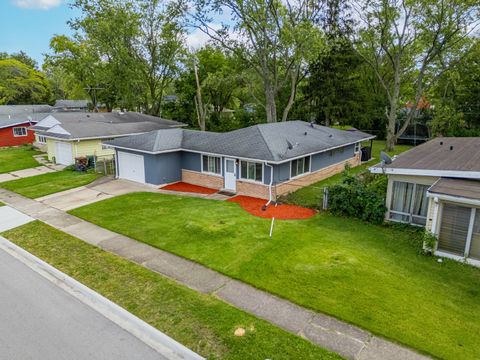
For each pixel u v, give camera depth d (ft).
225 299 28.09
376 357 21.44
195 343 22.95
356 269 32.55
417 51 97.96
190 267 33.81
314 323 24.82
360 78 129.70
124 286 30.48
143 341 23.81
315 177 70.38
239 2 93.25
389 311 26.13
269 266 33.55
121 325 25.62
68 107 196.44
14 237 43.09
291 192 61.87
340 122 132.16
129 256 36.63
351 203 48.73
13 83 186.19
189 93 146.10
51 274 33.76
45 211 53.26
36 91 198.90
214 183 66.80
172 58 132.16
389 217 46.16
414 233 42.34
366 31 101.76
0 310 27.61
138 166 70.49
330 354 21.66
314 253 36.29
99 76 129.90
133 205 55.16
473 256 34.53
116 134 92.07
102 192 64.13
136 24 123.95
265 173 58.39
